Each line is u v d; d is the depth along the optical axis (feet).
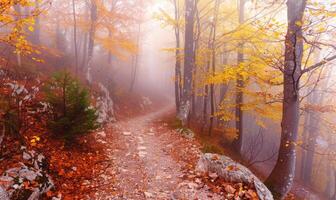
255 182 18.56
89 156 23.52
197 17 45.75
